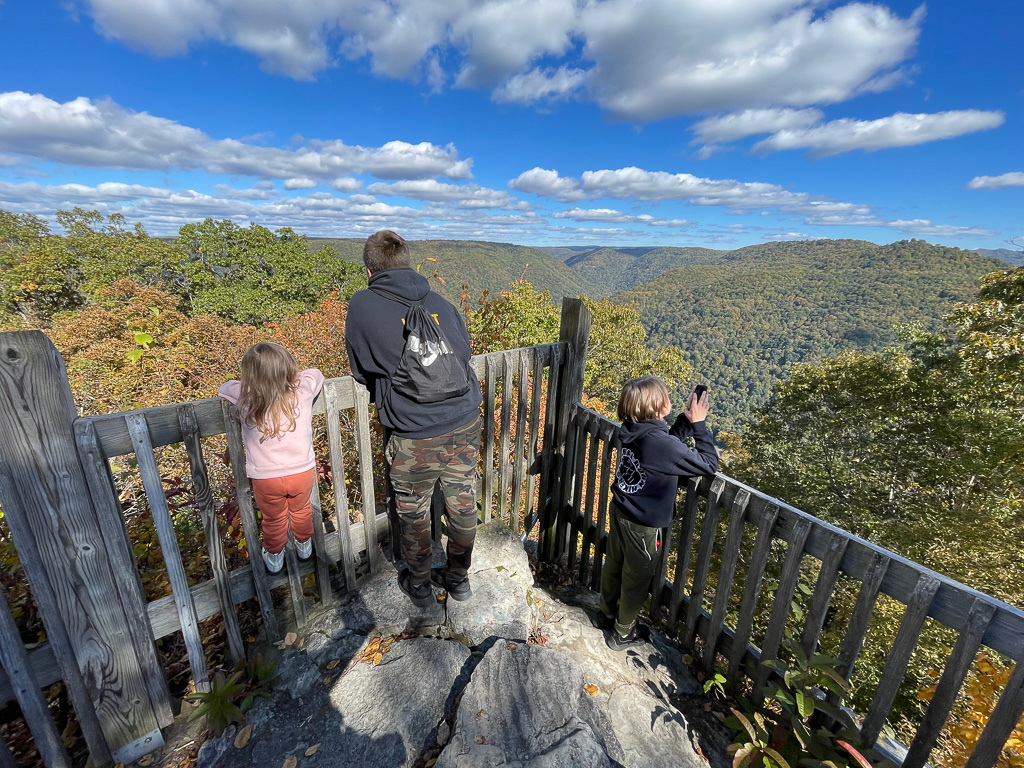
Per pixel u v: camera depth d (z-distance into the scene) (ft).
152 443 5.36
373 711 6.15
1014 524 33.94
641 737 6.49
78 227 148.87
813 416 53.47
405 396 5.93
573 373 10.55
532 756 5.24
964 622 4.64
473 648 7.25
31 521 4.66
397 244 6.04
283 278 148.25
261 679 6.58
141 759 5.84
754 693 7.07
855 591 25.85
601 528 9.85
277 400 5.93
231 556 9.52
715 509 7.32
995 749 4.60
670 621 8.57
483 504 10.03
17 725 6.55
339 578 8.46
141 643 5.67
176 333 24.79
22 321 96.12
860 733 5.69
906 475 42.39
